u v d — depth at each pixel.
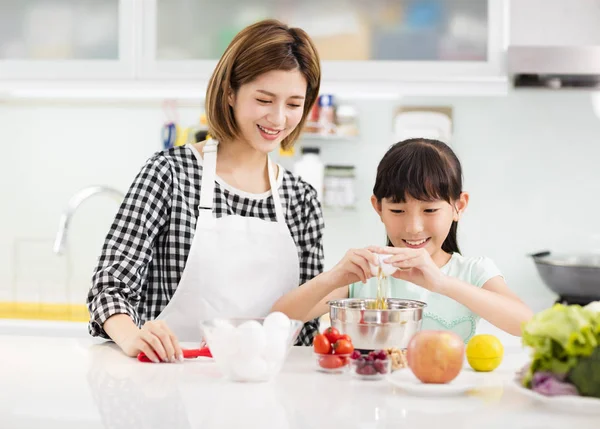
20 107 3.05
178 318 1.56
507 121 2.91
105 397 0.97
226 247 1.56
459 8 2.53
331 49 2.55
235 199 1.62
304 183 1.75
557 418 0.88
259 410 0.91
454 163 1.65
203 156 1.62
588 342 0.91
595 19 2.73
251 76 1.47
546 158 2.91
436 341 1.03
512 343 2.22
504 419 0.87
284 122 1.50
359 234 2.96
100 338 1.49
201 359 1.25
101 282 1.42
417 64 2.51
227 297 1.56
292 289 1.61
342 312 1.23
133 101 3.01
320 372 1.16
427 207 1.60
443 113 2.92
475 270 1.66
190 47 2.58
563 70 2.45
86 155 3.04
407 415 0.89
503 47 2.50
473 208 2.93
